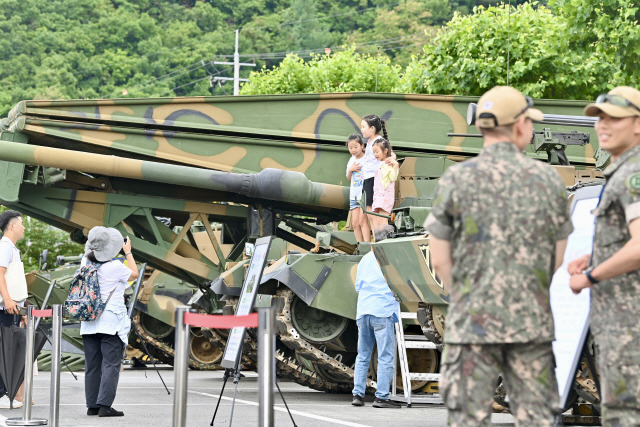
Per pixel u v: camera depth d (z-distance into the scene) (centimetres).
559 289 714
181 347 693
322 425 1003
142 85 8569
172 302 2116
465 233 519
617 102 571
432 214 534
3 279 1157
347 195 1680
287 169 1703
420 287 1118
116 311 1111
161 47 8888
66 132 1622
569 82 2342
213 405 1270
